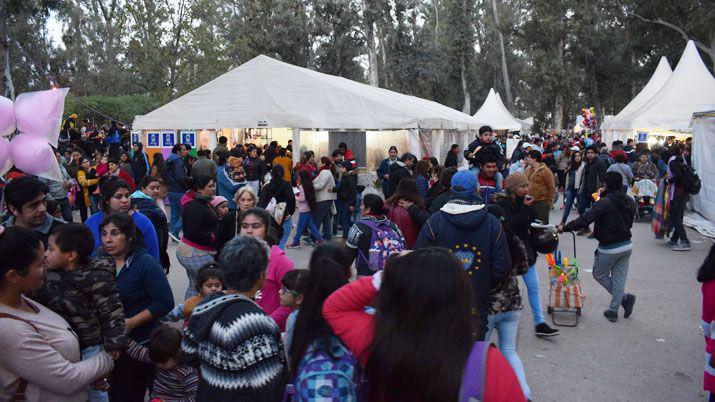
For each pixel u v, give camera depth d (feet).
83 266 10.83
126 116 125.18
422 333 6.03
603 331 21.52
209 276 14.02
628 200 21.66
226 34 130.72
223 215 19.77
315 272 8.05
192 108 57.11
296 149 53.47
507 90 180.55
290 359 8.01
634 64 175.63
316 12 140.26
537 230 19.10
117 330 10.62
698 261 33.19
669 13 134.72
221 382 8.57
